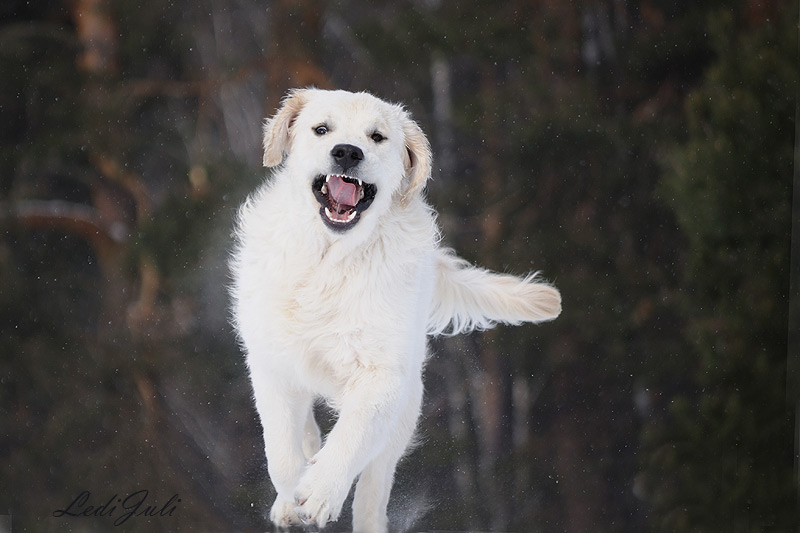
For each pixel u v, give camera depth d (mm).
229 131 18312
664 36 16250
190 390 14797
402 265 5961
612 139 15570
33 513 14188
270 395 6094
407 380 5957
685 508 14211
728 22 14719
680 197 14484
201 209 14484
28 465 14531
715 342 14461
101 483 14312
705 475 14312
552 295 7609
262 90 18594
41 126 15930
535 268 15438
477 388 16000
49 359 15258
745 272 14492
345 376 6047
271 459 6039
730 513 14094
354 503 6574
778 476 14148
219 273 14562
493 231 15594
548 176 15664
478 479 15180
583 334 15539
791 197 14367
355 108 6047
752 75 14438
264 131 6387
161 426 14648
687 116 14828
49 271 16453
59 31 16609
